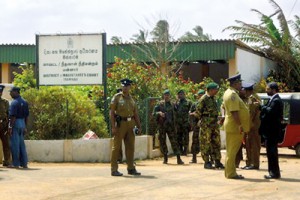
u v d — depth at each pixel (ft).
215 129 44.75
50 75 62.44
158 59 104.12
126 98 40.16
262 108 38.60
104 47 61.93
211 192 32.63
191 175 40.37
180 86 73.41
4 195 31.71
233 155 38.27
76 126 58.03
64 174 41.24
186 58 104.37
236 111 37.50
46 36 62.39
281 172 43.09
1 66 111.45
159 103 51.90
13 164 46.24
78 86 66.44
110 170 43.91
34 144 52.80
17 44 108.17
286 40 116.98
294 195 31.65
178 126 56.80
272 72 121.08
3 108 46.73
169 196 31.30
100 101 63.98
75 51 62.23
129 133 40.52
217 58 102.63
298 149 61.57
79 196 31.37
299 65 118.32
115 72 67.62
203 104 44.65
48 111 57.77
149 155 56.54
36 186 35.01
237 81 38.47
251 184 35.81
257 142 44.86
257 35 116.98
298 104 61.36
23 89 66.03
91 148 52.65
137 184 35.78
